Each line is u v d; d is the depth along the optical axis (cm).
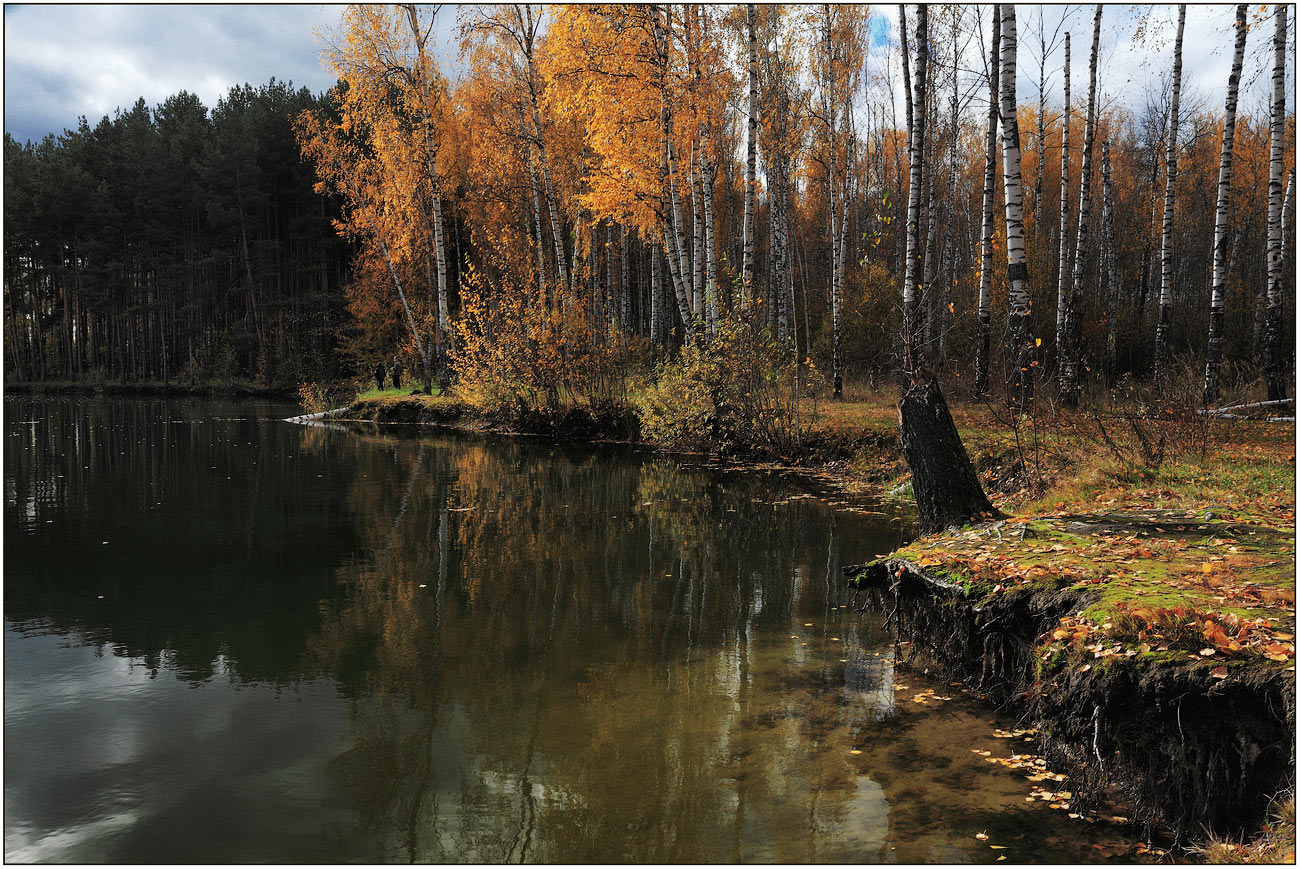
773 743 438
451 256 3969
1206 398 1446
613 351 2283
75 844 350
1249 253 3084
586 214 2819
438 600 730
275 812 377
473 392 2503
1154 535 571
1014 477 1051
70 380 5716
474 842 350
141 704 504
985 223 1747
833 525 1040
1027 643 460
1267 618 360
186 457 1834
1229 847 293
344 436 2370
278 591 762
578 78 1680
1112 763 358
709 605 708
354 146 3009
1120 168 3450
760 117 2330
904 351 767
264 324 5222
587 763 420
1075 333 1733
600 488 1379
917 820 354
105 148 5591
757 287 2595
